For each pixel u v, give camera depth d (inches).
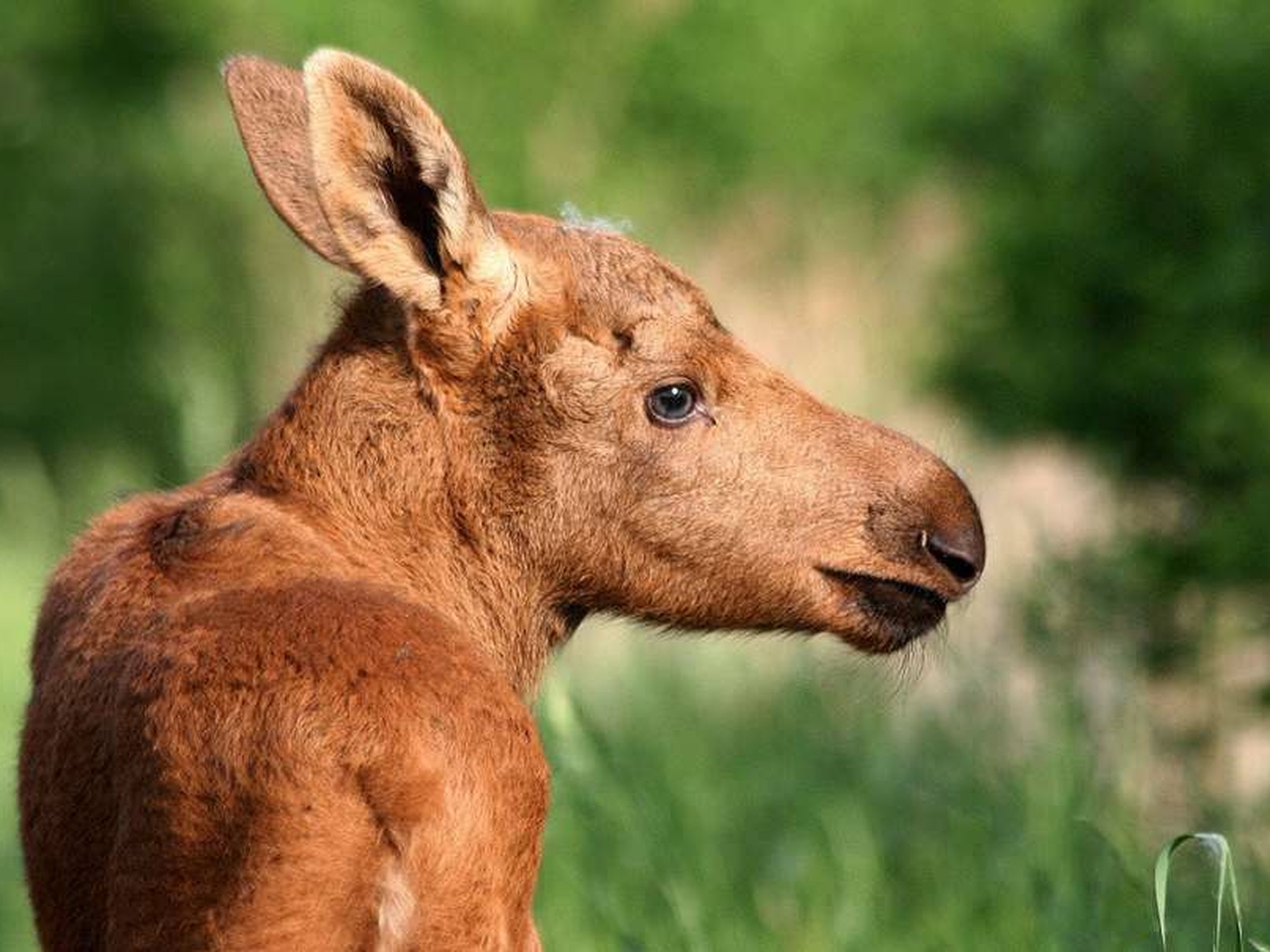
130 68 2600.9
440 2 2393.0
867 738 1042.7
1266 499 1097.4
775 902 933.8
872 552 700.7
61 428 2529.5
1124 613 1111.0
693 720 1176.8
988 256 1274.6
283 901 546.3
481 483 671.8
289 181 680.4
